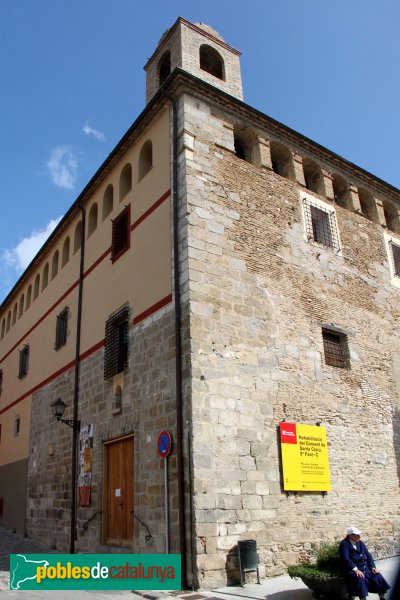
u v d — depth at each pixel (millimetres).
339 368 14047
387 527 13156
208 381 11102
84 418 15375
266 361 12344
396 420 14844
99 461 13898
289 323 13258
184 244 12148
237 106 14500
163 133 14172
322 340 13898
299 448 12078
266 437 11609
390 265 17375
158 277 12906
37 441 19078
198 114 13750
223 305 12047
